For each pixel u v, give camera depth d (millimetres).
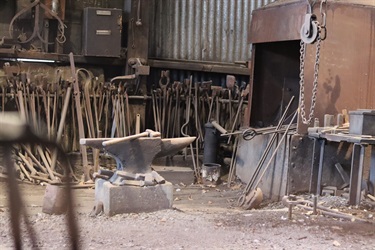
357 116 6871
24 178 7980
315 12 7363
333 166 7449
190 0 9461
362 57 7500
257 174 7633
